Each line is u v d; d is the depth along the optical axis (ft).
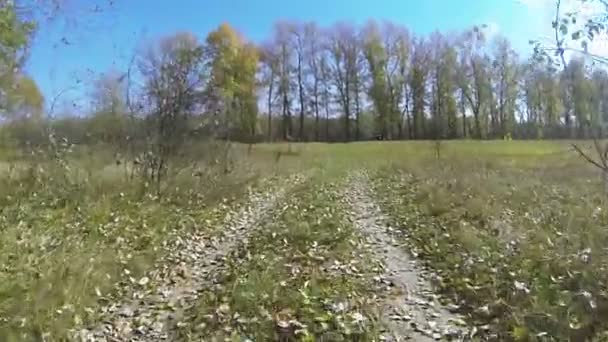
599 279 16.83
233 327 15.75
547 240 22.24
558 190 39.81
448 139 145.89
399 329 15.43
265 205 41.55
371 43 188.24
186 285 20.47
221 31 119.14
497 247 22.63
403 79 190.90
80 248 22.82
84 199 34.06
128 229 28.02
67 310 16.37
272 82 183.83
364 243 26.73
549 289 16.63
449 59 147.64
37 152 37.58
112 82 41.75
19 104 31.37
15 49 23.95
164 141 41.27
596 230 22.68
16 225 26.71
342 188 54.39
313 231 28.50
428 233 27.76
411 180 57.62
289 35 185.88
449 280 19.76
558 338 13.75
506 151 89.51
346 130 191.52
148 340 15.37
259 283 18.83
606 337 13.71
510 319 15.08
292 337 14.76
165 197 38.47
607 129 19.24
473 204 33.37
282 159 92.38
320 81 190.60
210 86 44.78
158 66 42.65
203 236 29.09
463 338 14.66
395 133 190.90
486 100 132.36
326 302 17.16
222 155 50.57
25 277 18.37
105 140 41.75
